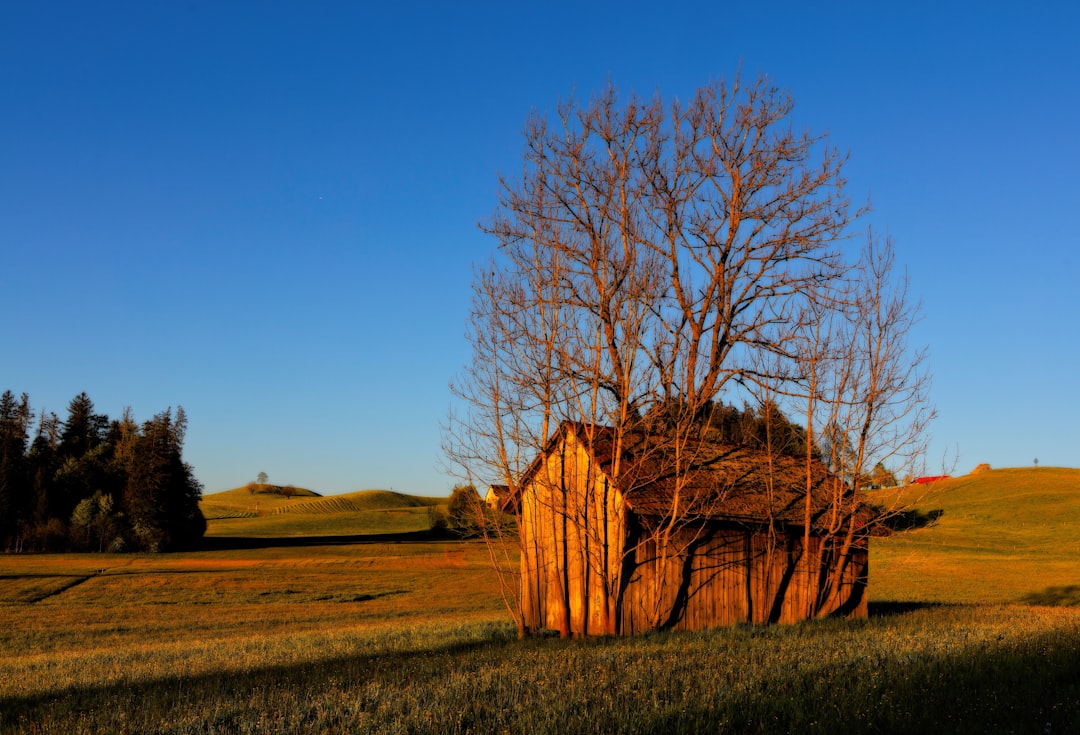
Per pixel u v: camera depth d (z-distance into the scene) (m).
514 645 20.69
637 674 13.88
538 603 25.92
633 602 23.53
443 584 64.50
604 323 24.42
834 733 9.48
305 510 188.50
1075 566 63.50
